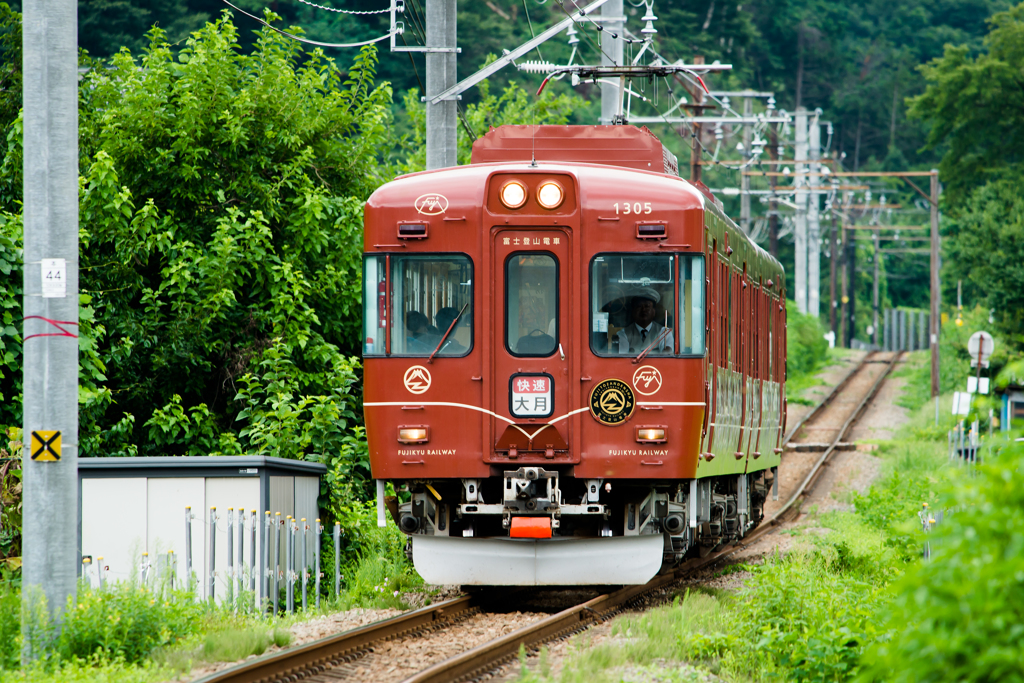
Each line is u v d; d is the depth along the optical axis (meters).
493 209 40.94
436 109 62.75
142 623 33.97
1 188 59.31
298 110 69.62
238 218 66.12
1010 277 151.25
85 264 59.25
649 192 41.19
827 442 115.06
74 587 33.72
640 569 42.78
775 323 68.19
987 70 185.00
